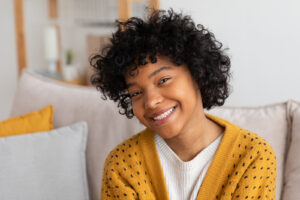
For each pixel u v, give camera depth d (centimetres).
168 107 71
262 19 178
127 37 73
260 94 185
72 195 127
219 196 81
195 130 79
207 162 82
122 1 221
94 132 134
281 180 104
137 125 127
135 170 87
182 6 197
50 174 126
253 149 80
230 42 188
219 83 79
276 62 178
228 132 83
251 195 78
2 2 292
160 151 86
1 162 123
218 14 188
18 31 268
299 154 102
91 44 270
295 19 170
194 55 71
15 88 303
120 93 80
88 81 279
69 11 296
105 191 91
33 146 128
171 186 85
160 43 69
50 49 290
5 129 136
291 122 109
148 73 70
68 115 140
